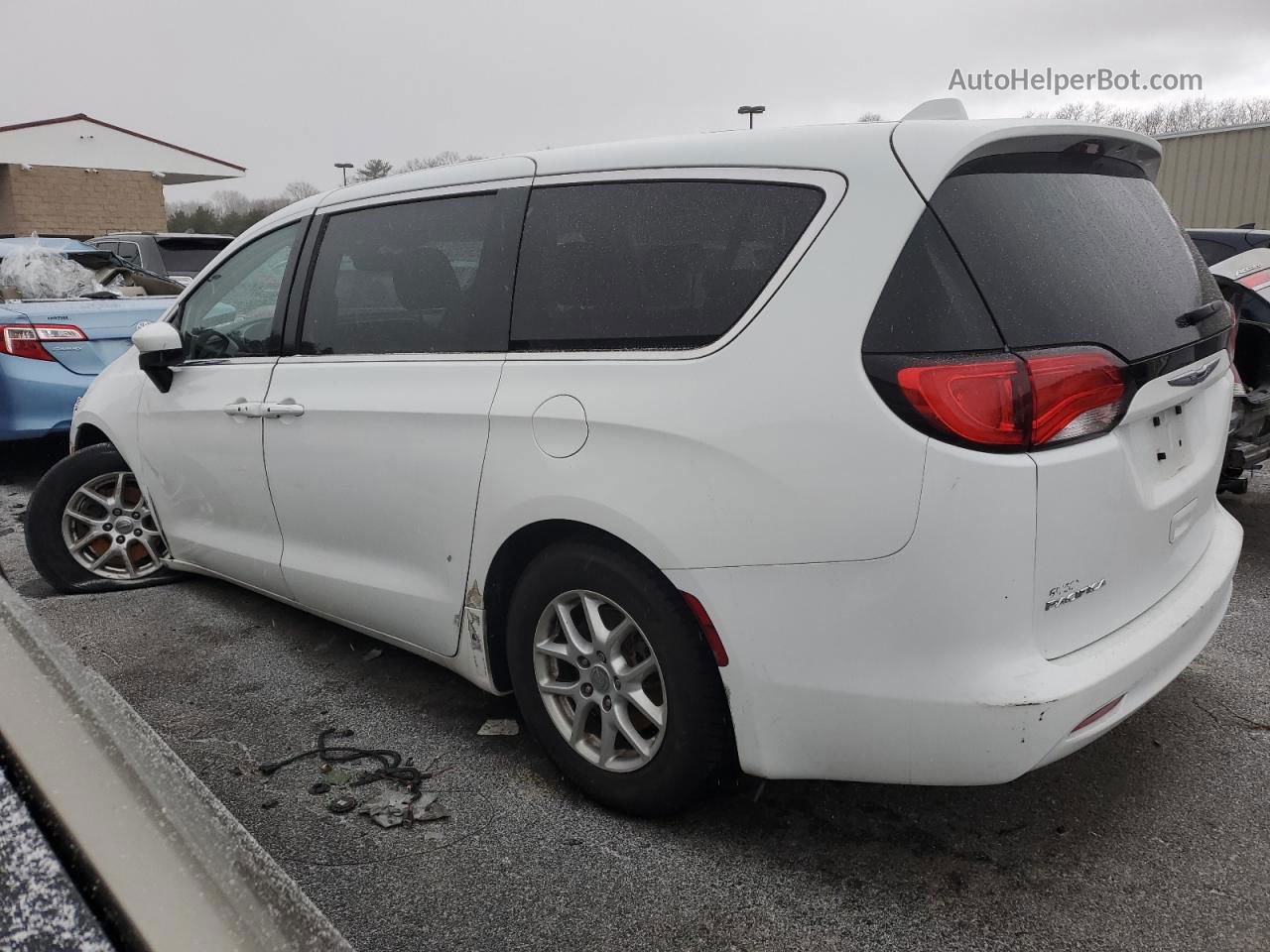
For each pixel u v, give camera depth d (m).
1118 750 2.76
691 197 2.31
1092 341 2.03
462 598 2.73
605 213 2.46
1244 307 5.50
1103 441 2.04
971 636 1.92
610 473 2.27
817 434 1.99
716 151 2.31
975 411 1.88
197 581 4.42
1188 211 17.39
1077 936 2.03
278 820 2.54
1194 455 2.49
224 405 3.44
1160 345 2.19
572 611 2.50
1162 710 2.98
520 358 2.54
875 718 2.02
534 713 2.63
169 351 3.66
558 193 2.57
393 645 3.14
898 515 1.92
